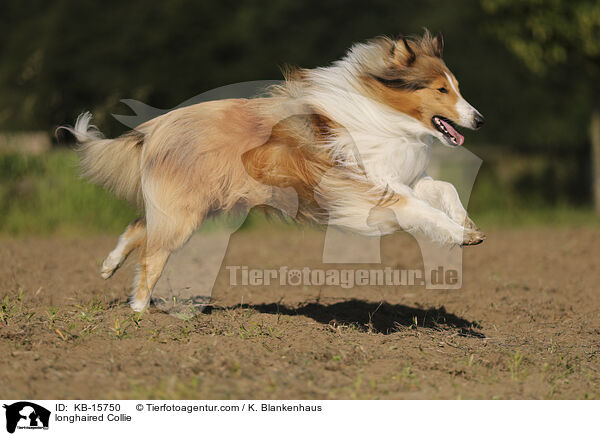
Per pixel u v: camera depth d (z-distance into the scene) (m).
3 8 40.44
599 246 19.31
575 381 8.53
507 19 27.52
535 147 38.84
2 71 36.75
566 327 11.17
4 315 9.97
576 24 26.19
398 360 8.85
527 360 9.14
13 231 22.69
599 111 30.84
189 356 8.58
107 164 10.33
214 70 35.69
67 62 35.25
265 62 35.56
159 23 36.00
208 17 36.19
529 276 15.44
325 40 36.88
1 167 24.20
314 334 9.68
